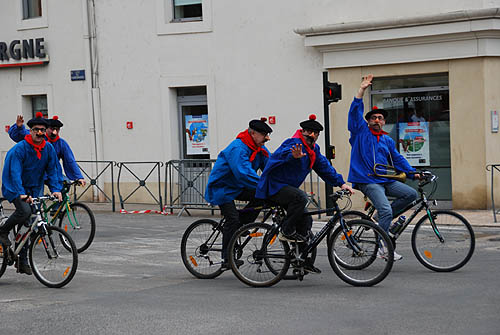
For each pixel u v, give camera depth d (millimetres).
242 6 16297
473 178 14172
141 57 17562
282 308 6895
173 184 15359
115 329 6293
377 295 7348
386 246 7719
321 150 15602
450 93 14289
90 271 9312
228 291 7844
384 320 6297
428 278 8156
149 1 17375
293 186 8008
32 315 6930
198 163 14922
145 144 17641
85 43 18172
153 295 7719
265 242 7992
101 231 13031
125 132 17859
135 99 17703
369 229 7797
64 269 8273
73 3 18344
